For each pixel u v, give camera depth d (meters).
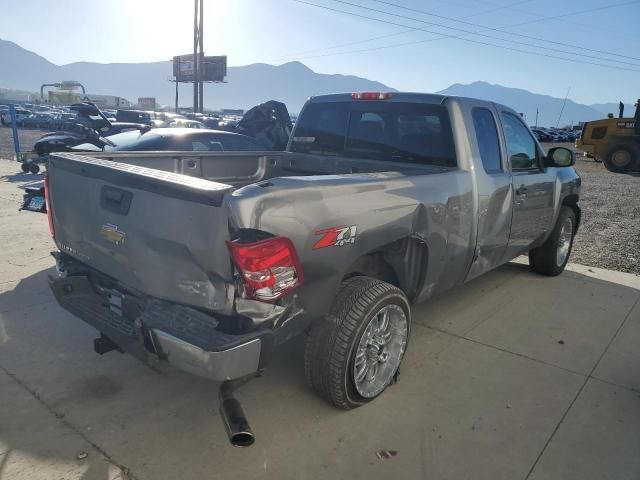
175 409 3.21
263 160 5.11
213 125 19.75
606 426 3.20
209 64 64.06
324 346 3.01
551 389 3.60
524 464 2.82
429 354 4.05
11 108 16.09
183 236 2.51
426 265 3.60
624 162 21.75
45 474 2.62
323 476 2.67
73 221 3.23
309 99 5.05
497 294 5.45
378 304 3.09
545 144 43.66
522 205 4.74
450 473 2.73
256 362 2.53
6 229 7.29
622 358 4.10
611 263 6.96
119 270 2.94
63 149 10.87
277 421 3.11
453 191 3.72
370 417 3.18
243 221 2.37
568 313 4.98
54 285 3.22
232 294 2.49
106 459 2.74
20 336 4.10
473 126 4.09
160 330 2.51
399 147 4.28
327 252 2.78
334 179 2.92
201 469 2.69
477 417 3.23
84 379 3.51
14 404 3.20
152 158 4.19
